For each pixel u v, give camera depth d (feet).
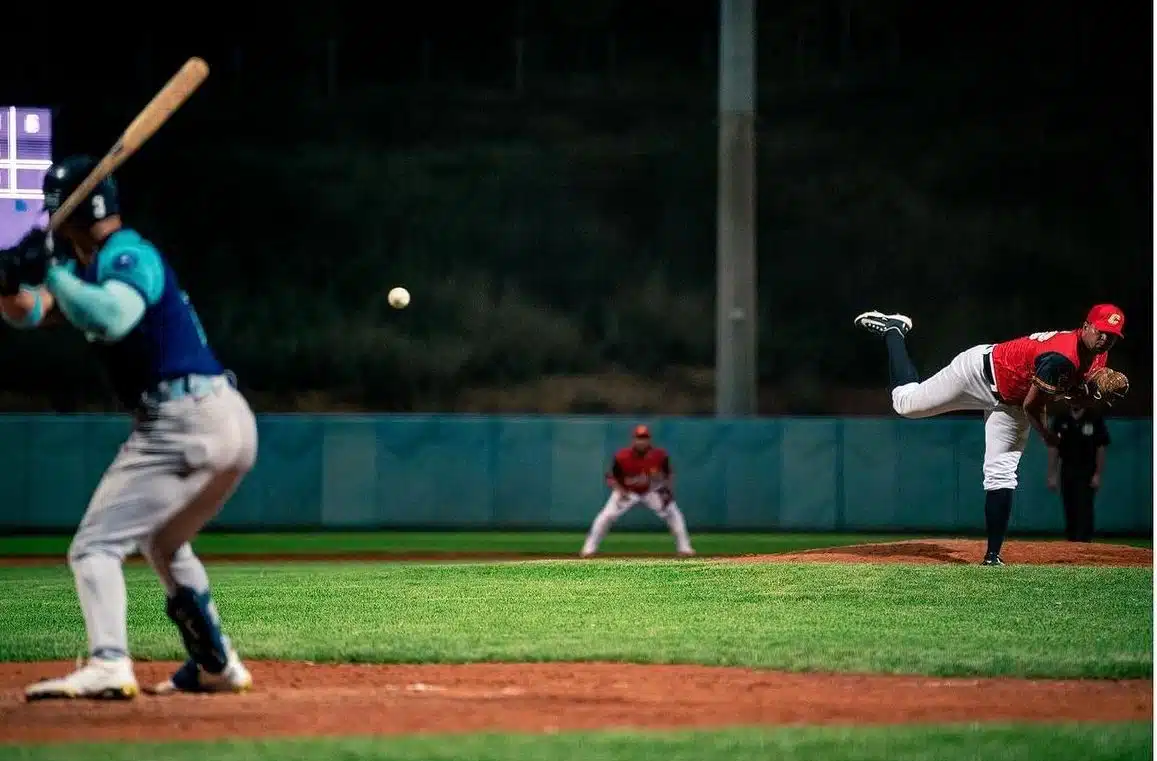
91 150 282.77
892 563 88.12
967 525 160.04
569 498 161.27
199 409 44.55
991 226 274.57
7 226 138.92
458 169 289.74
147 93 298.15
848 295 264.72
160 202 278.05
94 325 42.96
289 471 159.33
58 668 56.54
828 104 301.02
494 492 161.38
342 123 299.79
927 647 59.16
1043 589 75.46
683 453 161.27
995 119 296.10
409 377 251.80
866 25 319.68
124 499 44.68
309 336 258.78
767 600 73.20
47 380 246.88
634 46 319.68
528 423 161.89
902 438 160.56
